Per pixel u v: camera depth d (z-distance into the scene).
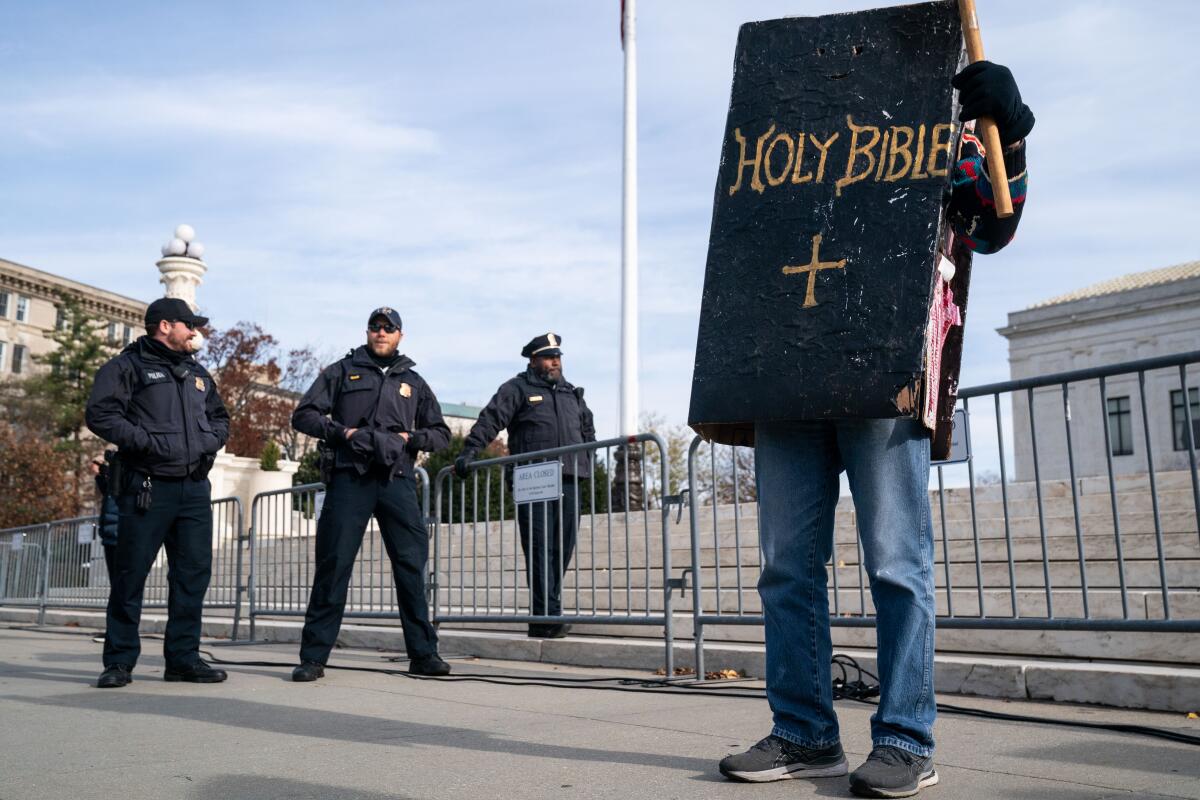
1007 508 4.41
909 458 2.67
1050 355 42.62
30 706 4.54
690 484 5.41
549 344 7.42
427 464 20.58
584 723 3.81
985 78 2.50
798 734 2.76
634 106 15.93
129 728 3.86
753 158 2.85
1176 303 39.25
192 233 21.28
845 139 2.74
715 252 2.84
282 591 8.41
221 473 22.80
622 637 6.89
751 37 2.95
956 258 2.85
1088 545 6.37
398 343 6.04
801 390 2.61
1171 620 3.84
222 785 2.80
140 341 5.59
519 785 2.72
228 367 40.25
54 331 46.22
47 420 42.72
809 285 2.67
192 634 5.58
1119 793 2.53
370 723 3.91
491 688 5.08
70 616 11.56
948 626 4.47
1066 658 4.96
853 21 2.83
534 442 7.26
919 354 2.51
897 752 2.57
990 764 2.92
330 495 5.71
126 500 5.46
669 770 2.89
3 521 29.72
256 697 4.81
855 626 4.64
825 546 2.81
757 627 6.26
